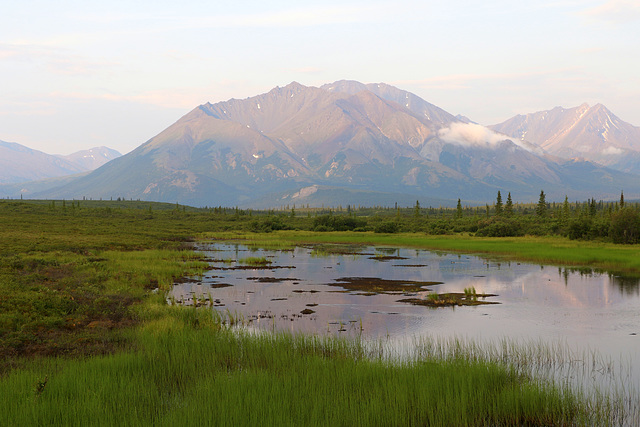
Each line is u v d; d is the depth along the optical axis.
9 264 33.97
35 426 10.07
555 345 19.88
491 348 19.05
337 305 29.19
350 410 11.24
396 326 23.47
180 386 13.33
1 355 16.20
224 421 10.33
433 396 12.21
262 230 125.50
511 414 11.88
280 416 10.56
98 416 10.48
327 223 131.25
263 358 15.59
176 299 30.72
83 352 16.97
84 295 27.25
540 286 36.81
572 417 12.09
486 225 105.50
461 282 39.03
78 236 71.44
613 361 17.56
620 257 53.31
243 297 31.95
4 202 157.62
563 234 90.69
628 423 11.88
